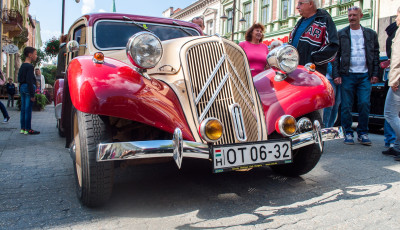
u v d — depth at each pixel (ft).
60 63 16.30
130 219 7.23
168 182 9.93
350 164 12.07
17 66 87.97
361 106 15.87
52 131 21.36
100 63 7.64
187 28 13.64
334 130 9.12
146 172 11.00
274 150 8.00
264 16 70.23
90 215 7.44
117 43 12.03
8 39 75.31
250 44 15.34
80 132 7.29
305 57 13.42
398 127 12.84
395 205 7.96
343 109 16.12
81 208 7.85
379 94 20.74
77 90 7.07
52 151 14.67
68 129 10.13
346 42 15.64
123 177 10.46
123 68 7.69
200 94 8.08
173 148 6.98
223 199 8.50
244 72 8.89
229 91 8.22
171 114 7.51
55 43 41.60
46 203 8.13
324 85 9.68
